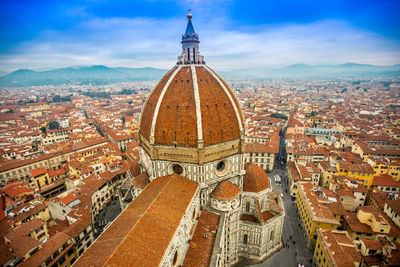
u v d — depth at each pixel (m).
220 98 72.94
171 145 69.62
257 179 83.06
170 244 48.06
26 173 152.75
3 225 92.56
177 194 62.62
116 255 40.81
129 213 55.38
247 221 81.56
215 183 74.19
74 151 174.38
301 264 83.94
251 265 83.00
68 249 79.06
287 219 110.56
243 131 74.06
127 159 169.00
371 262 68.94
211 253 58.59
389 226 84.50
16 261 71.38
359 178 126.00
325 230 81.88
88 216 95.62
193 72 72.00
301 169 134.50
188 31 76.62
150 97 78.81
